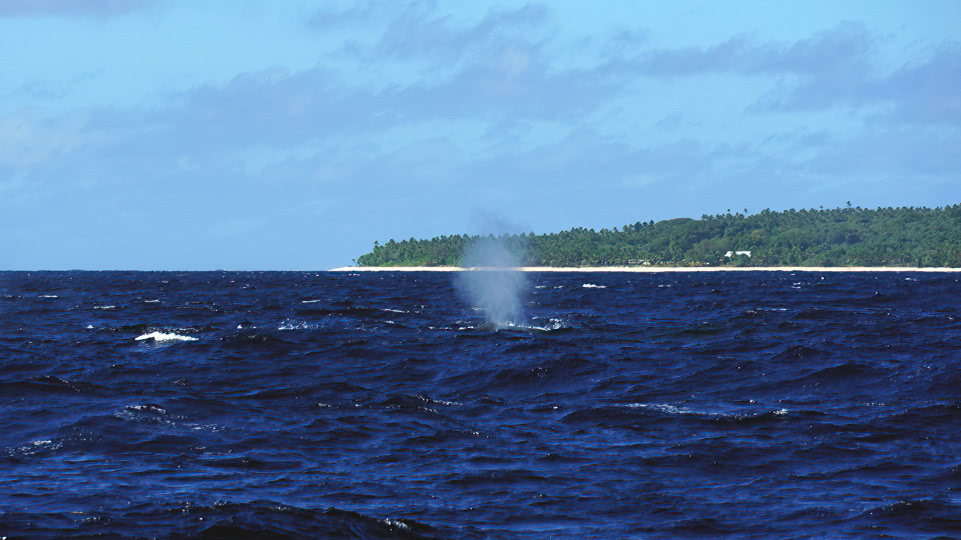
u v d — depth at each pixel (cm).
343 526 6456
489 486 7569
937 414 10412
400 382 13662
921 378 12888
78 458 8288
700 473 8006
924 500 7012
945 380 12688
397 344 18212
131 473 7788
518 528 6531
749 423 10038
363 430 9750
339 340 19175
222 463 8250
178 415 10150
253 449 8800
